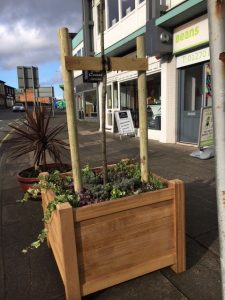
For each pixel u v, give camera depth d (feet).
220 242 5.52
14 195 17.12
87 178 10.07
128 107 42.16
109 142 36.35
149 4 29.19
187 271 9.18
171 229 8.79
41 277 9.34
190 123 29.25
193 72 28.30
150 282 8.75
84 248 7.71
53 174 10.66
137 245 8.37
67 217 7.27
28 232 12.37
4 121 92.48
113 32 41.24
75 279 7.69
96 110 65.62
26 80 44.50
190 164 21.91
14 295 8.59
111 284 8.20
